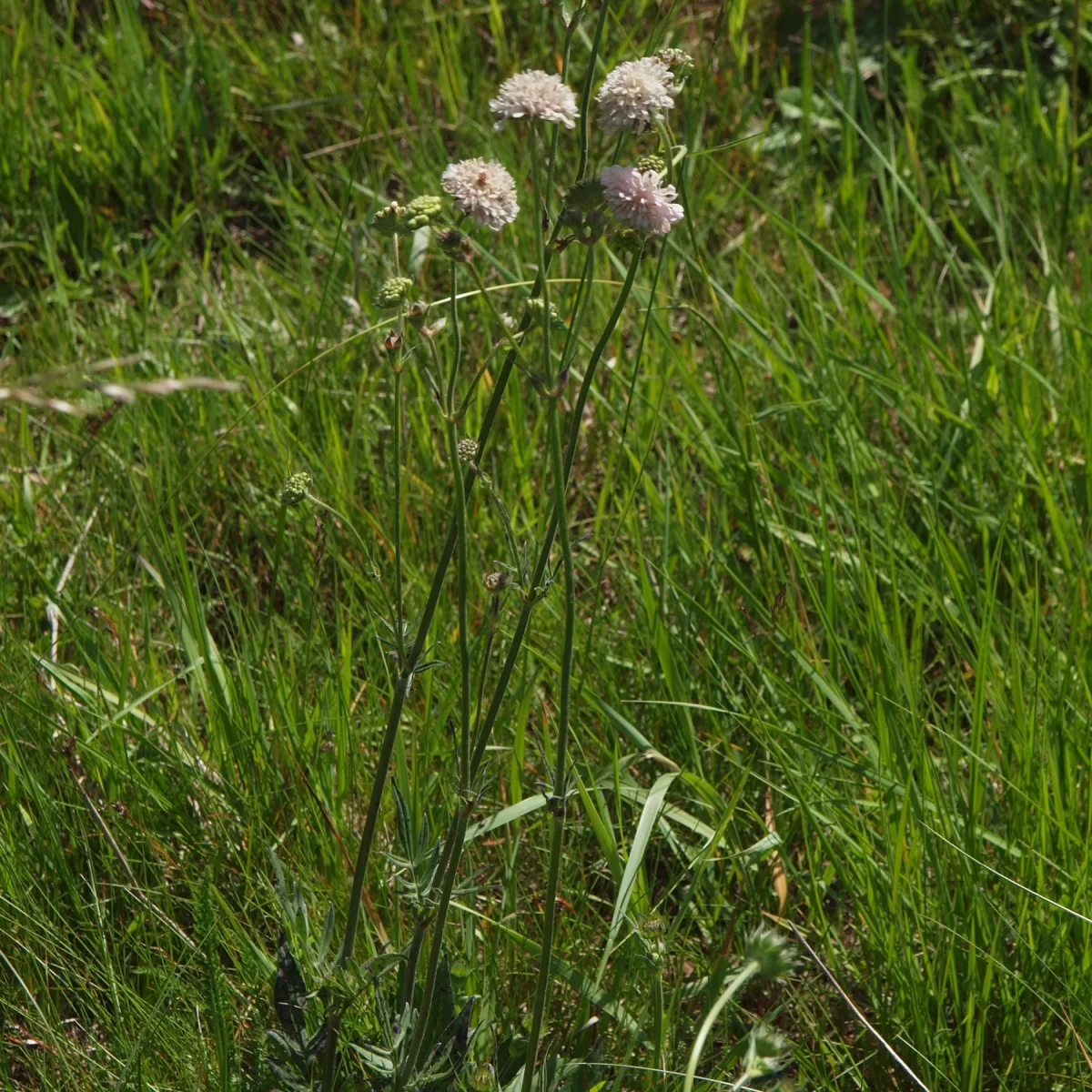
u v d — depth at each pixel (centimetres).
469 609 264
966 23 457
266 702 253
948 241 396
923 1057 190
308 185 414
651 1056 192
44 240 392
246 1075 188
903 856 204
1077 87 417
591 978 200
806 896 220
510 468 299
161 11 471
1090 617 245
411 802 208
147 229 411
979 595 249
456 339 149
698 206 386
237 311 359
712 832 224
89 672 251
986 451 295
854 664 247
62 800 229
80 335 353
